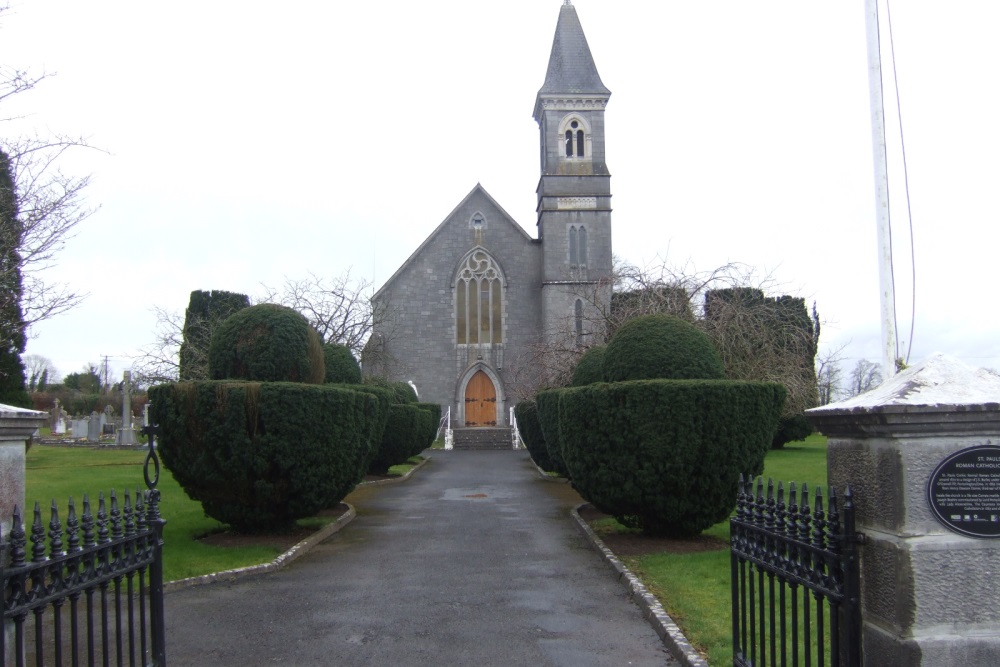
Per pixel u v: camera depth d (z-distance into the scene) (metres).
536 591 9.92
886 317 12.04
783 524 5.16
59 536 5.00
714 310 23.08
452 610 9.05
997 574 4.23
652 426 11.63
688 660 6.89
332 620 8.64
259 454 12.11
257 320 13.50
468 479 25.36
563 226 44.28
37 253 13.39
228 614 8.89
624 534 13.40
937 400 4.25
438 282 45.25
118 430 39.06
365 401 14.40
